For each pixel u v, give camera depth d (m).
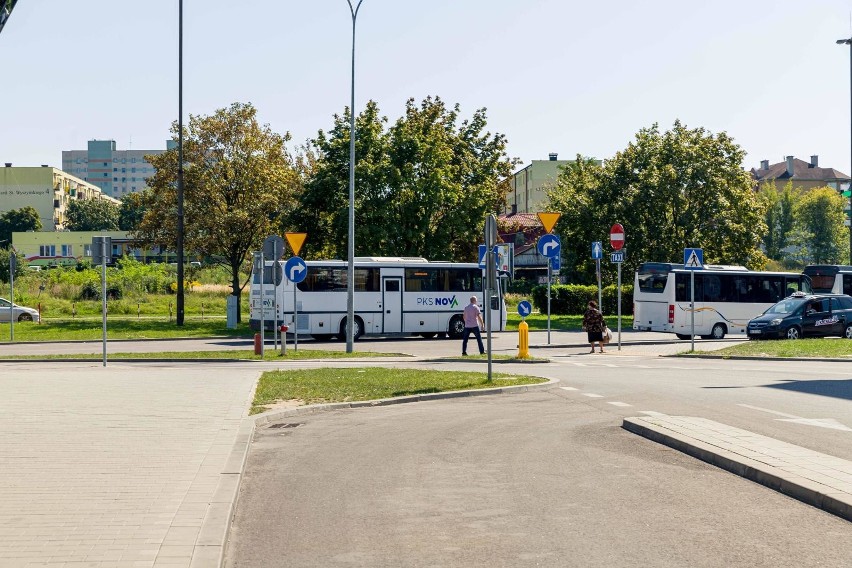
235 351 28.52
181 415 13.30
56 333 38.66
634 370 22.42
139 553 6.10
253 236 46.41
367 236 44.44
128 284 64.00
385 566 6.09
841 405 14.62
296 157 55.75
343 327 37.03
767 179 143.25
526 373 21.47
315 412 14.52
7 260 71.25
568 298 54.84
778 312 34.47
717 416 13.21
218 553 6.12
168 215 46.25
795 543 6.52
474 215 47.88
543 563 6.09
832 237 121.94
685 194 51.84
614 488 8.52
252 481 9.06
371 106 47.09
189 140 46.56
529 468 9.60
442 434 12.13
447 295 38.47
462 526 7.14
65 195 161.12
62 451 10.23
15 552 6.12
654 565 6.02
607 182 52.81
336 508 7.85
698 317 38.59
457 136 53.31
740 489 8.43
